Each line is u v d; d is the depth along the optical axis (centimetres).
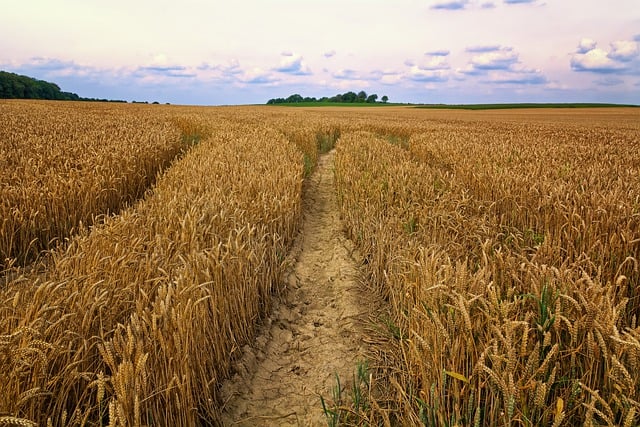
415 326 349
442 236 553
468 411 263
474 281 318
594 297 276
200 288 361
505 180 758
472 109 9381
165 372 298
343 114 5028
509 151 1312
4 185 694
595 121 4788
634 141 1962
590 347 256
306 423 344
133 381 263
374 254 601
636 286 401
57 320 290
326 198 1116
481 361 244
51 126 1686
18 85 10606
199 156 1102
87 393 292
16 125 1702
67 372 278
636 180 794
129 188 898
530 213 635
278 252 606
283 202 708
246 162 966
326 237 805
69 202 688
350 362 419
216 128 2017
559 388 278
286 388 391
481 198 769
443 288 322
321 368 413
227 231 524
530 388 250
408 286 400
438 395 276
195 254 404
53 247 649
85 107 4550
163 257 407
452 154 1266
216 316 381
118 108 4688
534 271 345
